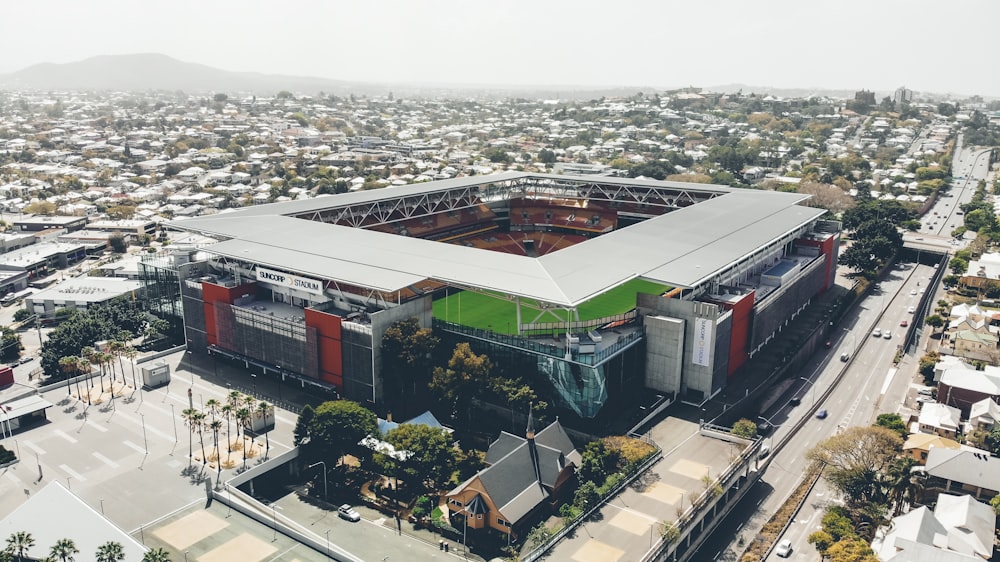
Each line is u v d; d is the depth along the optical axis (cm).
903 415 18075
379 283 17088
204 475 14438
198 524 12975
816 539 12562
